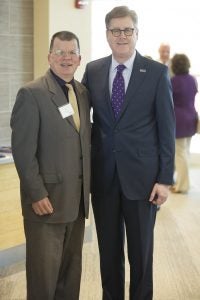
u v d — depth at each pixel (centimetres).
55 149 232
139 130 245
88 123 247
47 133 230
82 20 451
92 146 258
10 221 368
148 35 738
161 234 444
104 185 253
